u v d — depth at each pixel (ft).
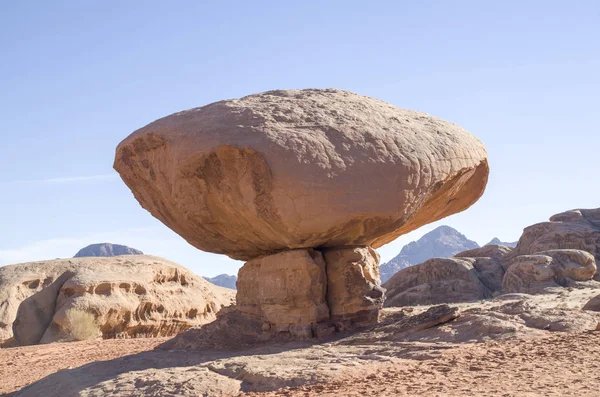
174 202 45.44
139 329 103.35
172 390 31.73
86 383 36.04
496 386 25.54
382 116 45.37
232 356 40.47
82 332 94.38
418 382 27.94
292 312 44.65
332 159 40.98
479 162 48.01
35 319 98.84
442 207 49.62
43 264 108.99
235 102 45.47
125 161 48.85
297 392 29.22
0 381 48.98
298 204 40.42
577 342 33.24
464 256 111.86
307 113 43.55
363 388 27.99
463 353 33.68
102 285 101.04
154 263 115.34
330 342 42.52
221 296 130.21
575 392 23.32
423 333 40.60
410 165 41.88
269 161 40.45
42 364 57.52
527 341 35.12
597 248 95.66
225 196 42.80
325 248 46.34
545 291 80.02
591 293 64.90
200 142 42.04
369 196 40.91
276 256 45.44
